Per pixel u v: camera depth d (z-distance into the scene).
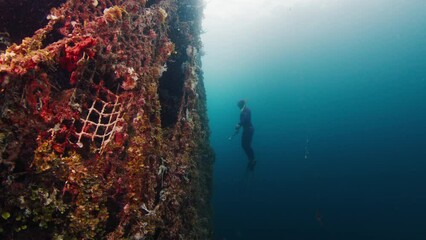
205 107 5.55
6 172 1.38
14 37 2.17
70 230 1.57
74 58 1.67
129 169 1.85
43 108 1.53
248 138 10.95
